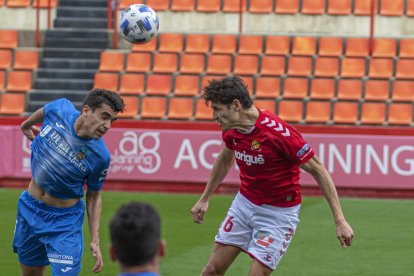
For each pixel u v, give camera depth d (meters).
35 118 16.91
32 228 16.31
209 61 51.25
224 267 16.67
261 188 15.98
